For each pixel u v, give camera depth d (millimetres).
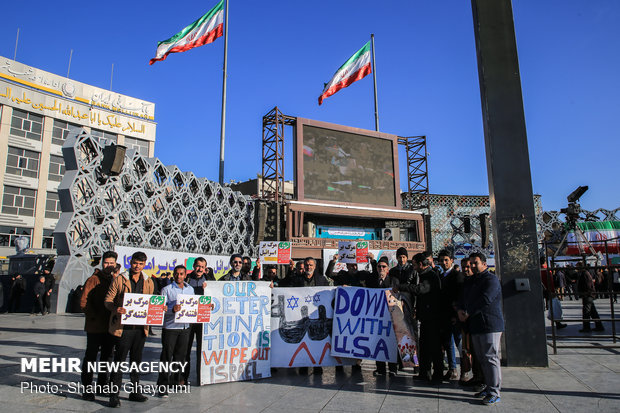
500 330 5348
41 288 16453
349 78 27859
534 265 7336
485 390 5379
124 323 5227
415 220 28656
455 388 6031
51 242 38219
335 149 27188
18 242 27094
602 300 23078
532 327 7203
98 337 5625
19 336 10789
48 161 38750
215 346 6488
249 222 27859
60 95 40156
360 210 26688
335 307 7289
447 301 6668
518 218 7516
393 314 6828
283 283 8109
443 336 6715
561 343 9672
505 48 8125
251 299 6941
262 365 6793
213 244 23641
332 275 8688
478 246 35875
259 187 42375
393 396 5625
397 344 6742
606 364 7246
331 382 6473
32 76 38438
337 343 7094
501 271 7441
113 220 17453
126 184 18484
